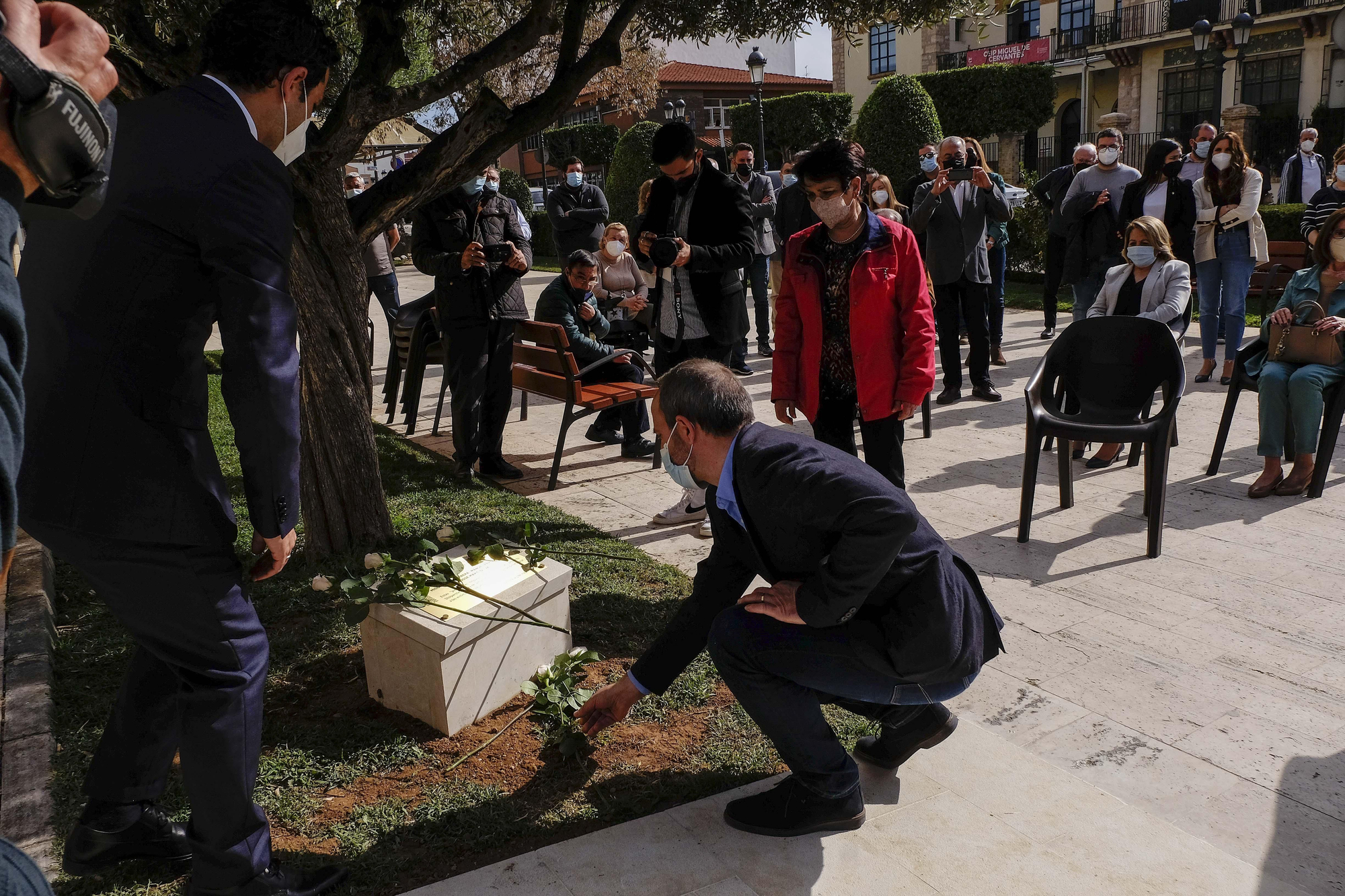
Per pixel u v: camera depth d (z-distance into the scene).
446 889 2.25
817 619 2.17
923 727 2.62
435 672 2.87
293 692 3.21
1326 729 2.97
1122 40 32.22
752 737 2.91
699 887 2.26
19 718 2.97
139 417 1.86
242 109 2.00
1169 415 4.24
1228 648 3.48
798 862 2.34
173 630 1.99
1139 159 32.75
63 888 2.32
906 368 3.74
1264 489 5.02
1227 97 30.48
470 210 5.61
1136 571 4.20
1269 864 2.41
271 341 1.88
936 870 2.31
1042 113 23.94
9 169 0.84
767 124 25.83
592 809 2.58
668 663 2.56
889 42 37.31
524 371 6.15
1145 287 5.74
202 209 1.84
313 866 2.36
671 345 4.84
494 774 2.74
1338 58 27.89
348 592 2.94
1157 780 2.76
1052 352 4.90
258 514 1.96
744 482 2.21
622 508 5.32
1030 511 4.56
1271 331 5.05
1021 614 3.84
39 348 1.86
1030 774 2.68
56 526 1.87
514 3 5.22
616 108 25.70
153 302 1.85
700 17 4.62
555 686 3.01
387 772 2.76
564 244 10.48
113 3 3.42
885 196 7.51
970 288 7.26
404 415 7.69
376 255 9.99
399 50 3.61
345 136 3.68
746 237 4.55
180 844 2.38
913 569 2.25
